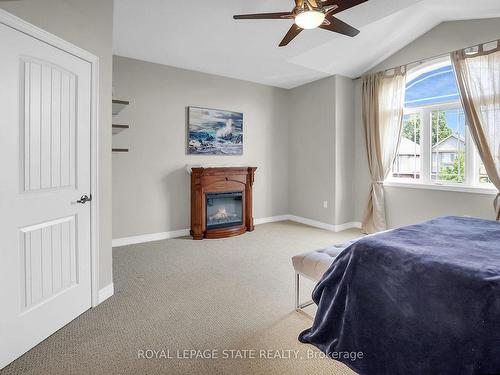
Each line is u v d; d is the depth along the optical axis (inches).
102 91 91.8
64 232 79.0
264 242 165.2
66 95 78.3
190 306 91.1
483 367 44.6
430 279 52.9
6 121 63.2
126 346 70.7
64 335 74.9
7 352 63.9
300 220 219.3
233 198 190.5
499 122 129.5
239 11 113.7
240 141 200.7
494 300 45.2
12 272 65.0
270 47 146.3
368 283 61.2
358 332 60.6
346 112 195.2
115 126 128.5
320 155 201.0
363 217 188.5
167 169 173.0
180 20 120.1
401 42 160.2
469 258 56.5
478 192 142.8
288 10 112.5
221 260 134.6
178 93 175.0
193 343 72.2
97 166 90.0
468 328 46.9
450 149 157.8
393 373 55.0
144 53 153.4
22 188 67.0
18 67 65.4
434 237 72.7
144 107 164.1
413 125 174.4
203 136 184.5
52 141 74.3
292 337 75.0
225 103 193.5
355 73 189.5
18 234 66.4
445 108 158.6
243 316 85.4
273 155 219.3
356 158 199.0
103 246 94.3
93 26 87.0
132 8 110.8
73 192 81.3
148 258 137.0
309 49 149.1
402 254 59.6
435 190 159.0
